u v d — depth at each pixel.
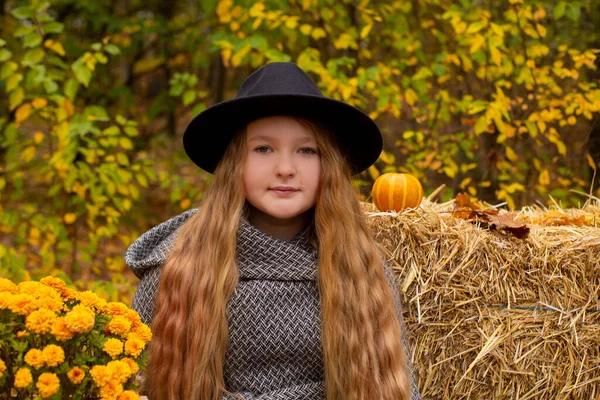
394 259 2.08
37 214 3.92
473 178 4.41
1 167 4.07
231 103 1.70
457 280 2.06
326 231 1.77
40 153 4.74
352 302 1.76
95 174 3.99
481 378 2.09
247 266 1.76
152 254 1.88
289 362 1.75
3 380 1.25
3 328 1.26
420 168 4.03
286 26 3.95
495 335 2.05
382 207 2.24
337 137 1.88
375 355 1.74
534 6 3.86
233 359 1.74
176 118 6.43
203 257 1.76
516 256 2.05
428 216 2.09
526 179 4.26
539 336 2.06
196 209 2.07
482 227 2.15
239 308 1.74
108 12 5.54
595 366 2.07
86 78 3.48
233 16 3.89
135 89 6.36
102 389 1.23
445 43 4.22
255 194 1.74
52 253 3.88
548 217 2.37
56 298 1.35
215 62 6.15
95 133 3.72
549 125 4.11
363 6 4.00
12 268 3.54
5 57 3.45
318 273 1.77
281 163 1.71
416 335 2.09
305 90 1.77
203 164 1.97
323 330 1.74
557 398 2.08
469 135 4.08
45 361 1.21
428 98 4.07
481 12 3.70
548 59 4.50
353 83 3.66
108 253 5.00
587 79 4.36
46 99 3.76
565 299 2.06
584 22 4.58
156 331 1.75
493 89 4.23
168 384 1.71
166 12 5.81
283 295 1.75
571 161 4.32
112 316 1.39
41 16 3.56
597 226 2.33
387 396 1.72
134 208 5.02
